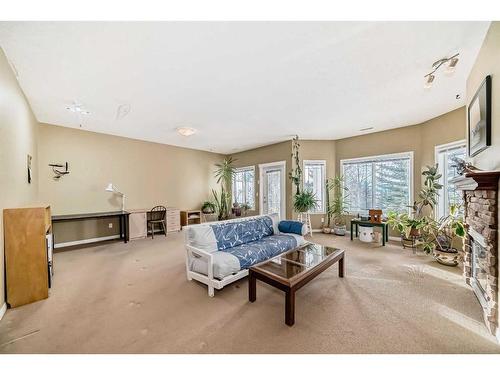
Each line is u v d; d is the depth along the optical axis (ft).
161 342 5.36
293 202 17.89
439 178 12.59
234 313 6.61
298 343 5.31
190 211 20.51
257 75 8.25
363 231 15.16
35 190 12.23
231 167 24.21
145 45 6.46
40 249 7.38
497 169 5.89
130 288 8.30
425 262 10.98
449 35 6.25
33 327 5.91
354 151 17.69
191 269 9.02
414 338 5.46
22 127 9.25
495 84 5.94
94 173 15.80
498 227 5.61
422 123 14.15
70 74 8.04
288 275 6.51
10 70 7.50
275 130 15.87
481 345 5.24
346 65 7.65
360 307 6.88
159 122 13.82
